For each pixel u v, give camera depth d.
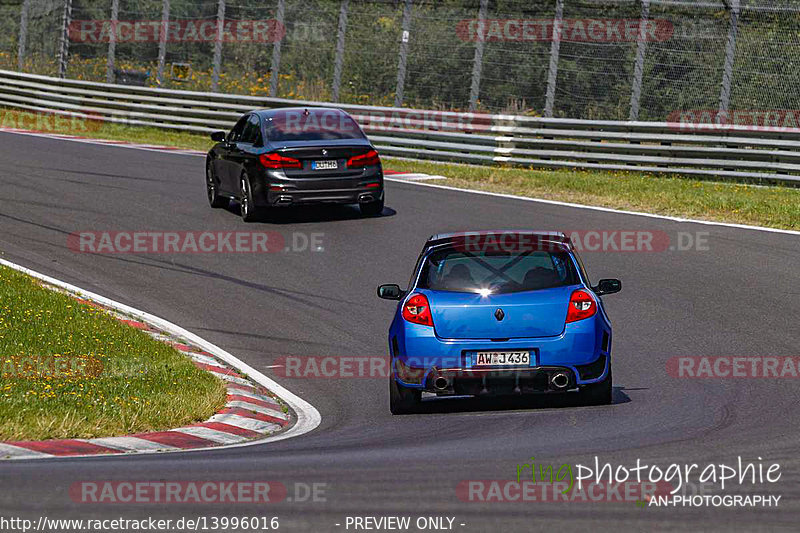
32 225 64.69
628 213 69.12
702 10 87.56
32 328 41.09
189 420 32.75
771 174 79.19
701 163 82.19
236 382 38.22
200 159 93.06
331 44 109.44
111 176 82.31
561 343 31.75
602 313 32.78
